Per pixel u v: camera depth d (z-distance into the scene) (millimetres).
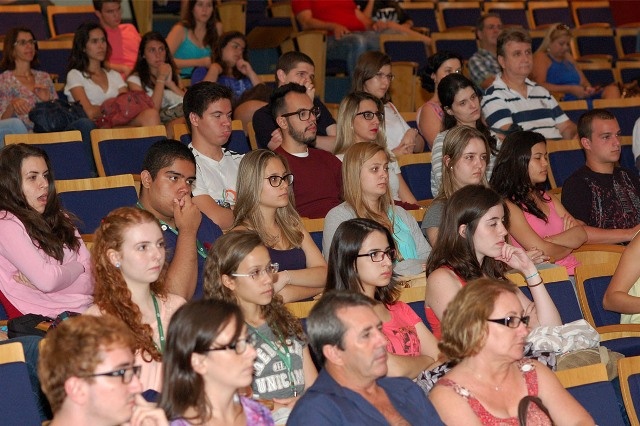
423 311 4887
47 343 3086
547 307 4953
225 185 6395
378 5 11586
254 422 3457
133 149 6957
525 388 3812
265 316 4188
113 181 6148
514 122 8602
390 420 3469
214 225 5625
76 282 5031
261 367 4105
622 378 4234
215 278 4145
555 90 10703
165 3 11352
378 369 3418
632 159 8898
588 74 11594
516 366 3855
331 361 3471
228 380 3242
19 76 8109
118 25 9805
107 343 3051
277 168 5273
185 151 5141
